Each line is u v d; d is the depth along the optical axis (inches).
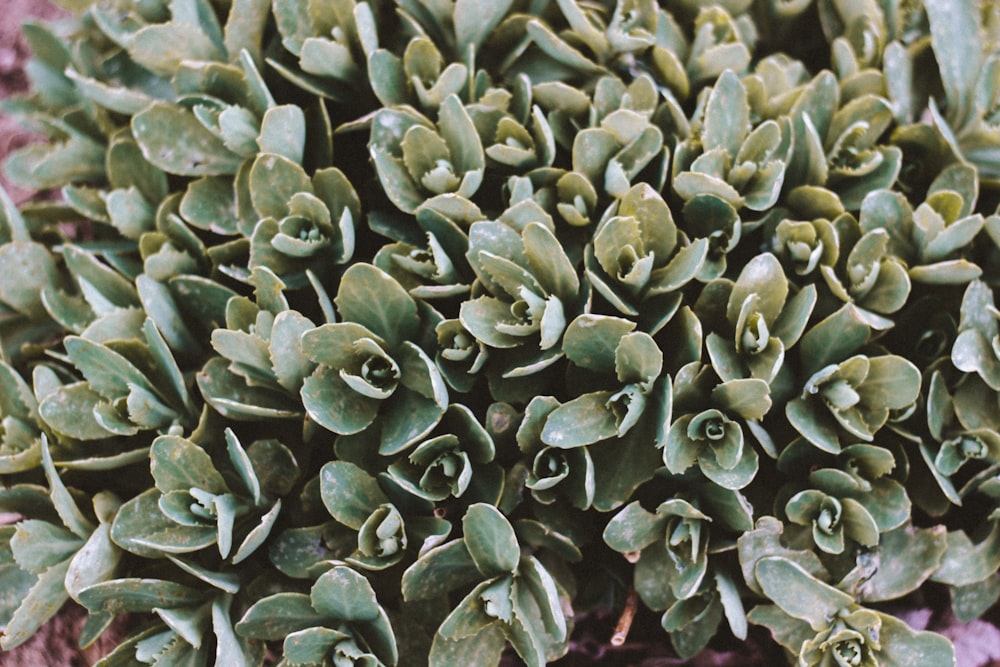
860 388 24.9
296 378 25.0
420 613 25.3
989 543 25.4
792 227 25.6
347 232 25.4
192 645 24.7
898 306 25.2
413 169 26.0
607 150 26.0
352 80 27.1
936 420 25.2
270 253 25.8
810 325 25.8
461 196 25.4
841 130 26.7
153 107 26.5
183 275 26.3
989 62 26.8
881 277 25.4
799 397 25.0
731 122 26.0
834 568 25.1
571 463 24.9
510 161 26.1
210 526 24.5
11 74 34.2
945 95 27.6
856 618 24.4
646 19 27.5
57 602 25.0
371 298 24.7
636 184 25.9
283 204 26.0
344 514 24.5
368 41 26.3
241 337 24.4
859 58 28.0
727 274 26.2
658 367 24.3
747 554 24.7
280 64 27.2
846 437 25.2
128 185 27.7
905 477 25.3
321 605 24.0
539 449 24.9
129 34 28.1
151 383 25.8
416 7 27.1
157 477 24.3
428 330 25.3
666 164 25.9
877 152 26.1
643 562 25.4
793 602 24.4
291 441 26.0
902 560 25.2
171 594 24.5
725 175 26.0
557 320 24.5
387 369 25.0
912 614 26.5
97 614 25.2
